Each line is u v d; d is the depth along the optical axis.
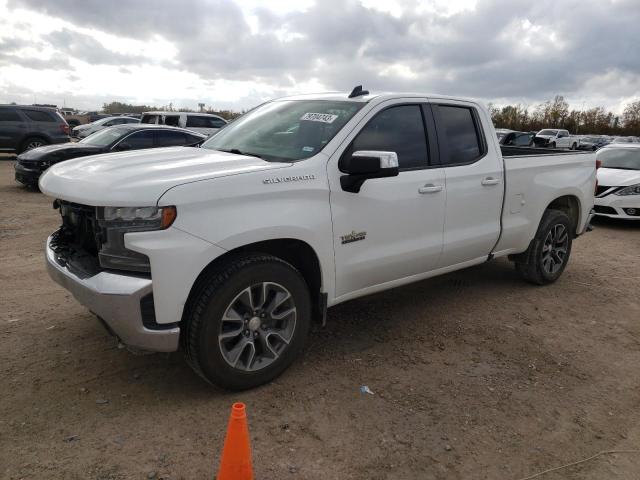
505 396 3.54
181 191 2.93
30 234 7.56
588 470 2.85
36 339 4.05
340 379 3.64
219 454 2.80
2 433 2.89
